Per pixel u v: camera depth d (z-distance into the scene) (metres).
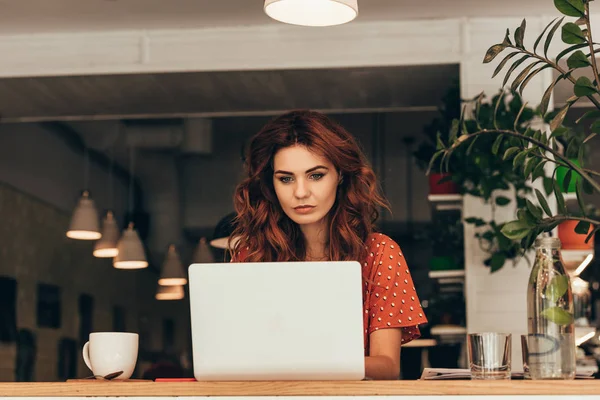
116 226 5.81
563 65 5.02
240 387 1.86
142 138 5.91
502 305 4.88
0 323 5.71
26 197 5.91
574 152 2.65
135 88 5.48
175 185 5.84
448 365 5.30
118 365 2.22
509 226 2.27
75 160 5.92
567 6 2.38
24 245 5.83
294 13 3.15
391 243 2.66
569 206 5.46
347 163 2.65
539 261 2.08
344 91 5.50
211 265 1.93
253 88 5.47
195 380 1.98
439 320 5.30
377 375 2.29
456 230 5.28
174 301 5.68
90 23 5.13
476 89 5.02
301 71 5.18
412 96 5.54
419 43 5.08
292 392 1.85
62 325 5.70
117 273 5.73
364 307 2.61
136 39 5.24
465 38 5.05
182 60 5.19
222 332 1.93
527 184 4.80
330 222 2.72
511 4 4.88
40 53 5.27
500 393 1.81
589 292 5.14
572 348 2.02
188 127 5.91
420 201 5.58
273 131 2.64
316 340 1.90
